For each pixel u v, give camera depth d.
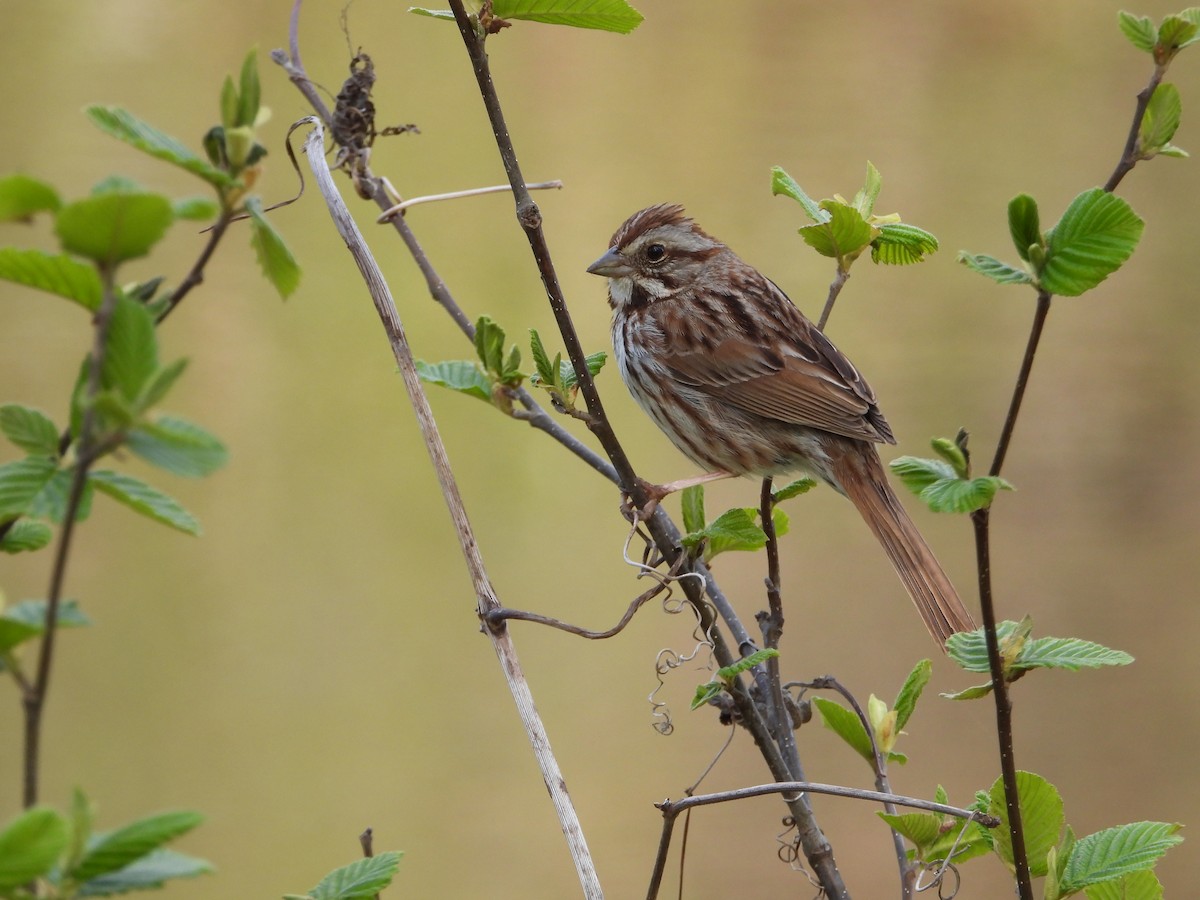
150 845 2.37
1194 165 18.31
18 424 2.75
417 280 15.71
